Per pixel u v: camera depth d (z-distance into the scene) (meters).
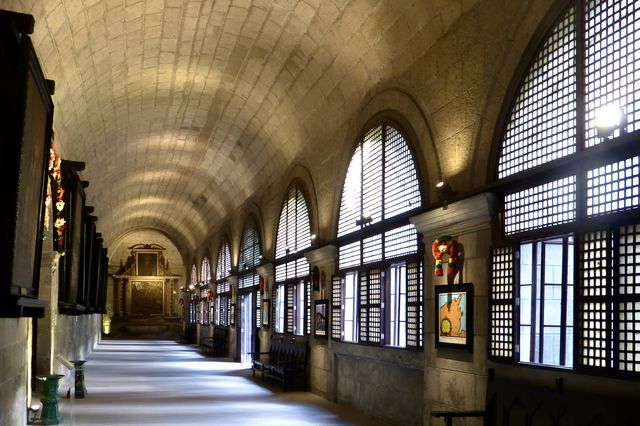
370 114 13.56
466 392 9.46
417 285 11.12
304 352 17.59
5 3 7.79
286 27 14.03
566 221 7.61
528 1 8.46
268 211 22.84
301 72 15.54
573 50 7.75
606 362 6.71
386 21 11.78
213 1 13.15
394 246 12.38
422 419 11.03
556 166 7.58
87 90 14.98
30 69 6.13
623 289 6.68
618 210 6.74
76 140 17.31
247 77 17.09
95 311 21.69
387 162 12.88
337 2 12.35
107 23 12.51
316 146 17.41
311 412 13.84
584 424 6.86
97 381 19.94
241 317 28.38
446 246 9.91
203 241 40.97
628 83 6.81
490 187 8.80
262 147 21.19
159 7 13.09
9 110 5.82
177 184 32.09
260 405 14.86
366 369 13.59
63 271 13.53
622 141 6.60
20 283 6.25
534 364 7.96
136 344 43.22
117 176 27.27
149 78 16.88
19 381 9.76
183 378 21.08
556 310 10.33
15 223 5.76
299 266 18.88
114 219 38.97
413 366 11.21
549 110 8.12
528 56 8.58
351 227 14.88
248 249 26.25
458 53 10.15
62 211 13.43
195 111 20.28
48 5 9.67
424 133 11.16
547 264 10.30
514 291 8.46
